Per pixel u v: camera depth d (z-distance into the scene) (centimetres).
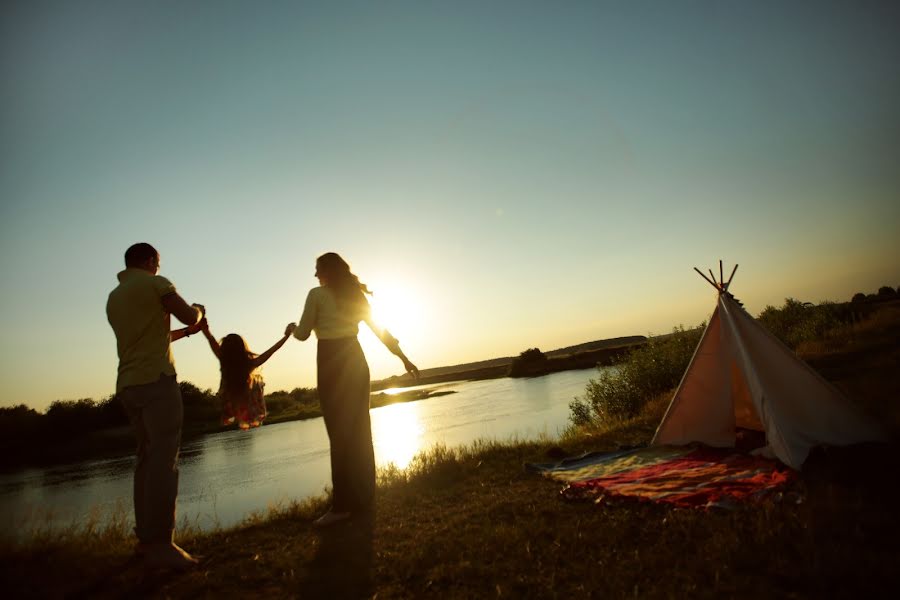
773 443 511
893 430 538
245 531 509
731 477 476
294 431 2806
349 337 516
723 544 329
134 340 396
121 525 564
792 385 552
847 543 305
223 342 502
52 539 483
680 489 457
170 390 405
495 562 359
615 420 1180
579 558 350
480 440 917
